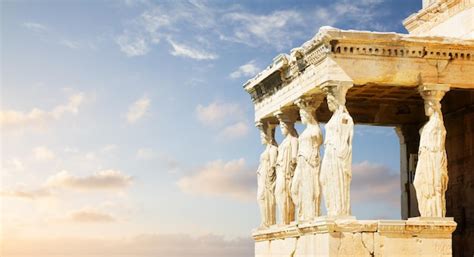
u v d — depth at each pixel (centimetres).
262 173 3098
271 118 3075
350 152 2434
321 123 3134
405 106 3200
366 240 2375
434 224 2409
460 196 2961
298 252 2636
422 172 2506
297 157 2731
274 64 2814
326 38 2423
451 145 3016
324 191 2445
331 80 2442
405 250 2391
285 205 2883
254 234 3061
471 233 2894
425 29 3278
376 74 2480
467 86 2561
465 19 3002
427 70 2530
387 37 2464
